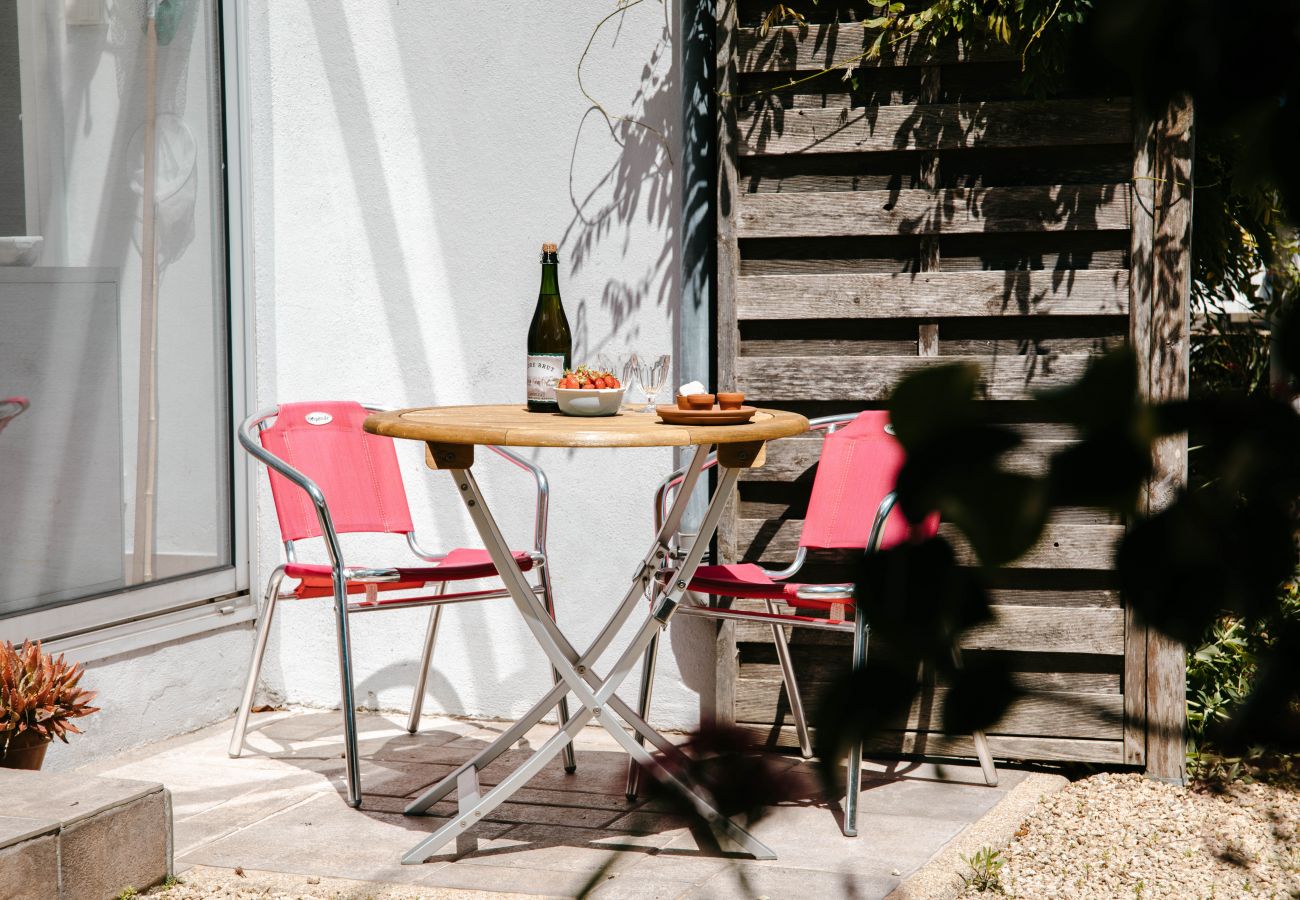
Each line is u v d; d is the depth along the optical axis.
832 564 3.43
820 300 3.37
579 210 3.71
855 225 3.34
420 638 3.97
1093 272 3.21
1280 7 0.28
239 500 3.97
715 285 3.61
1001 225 3.24
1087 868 2.71
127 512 3.60
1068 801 3.13
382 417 2.86
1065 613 3.20
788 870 2.63
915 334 3.35
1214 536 0.27
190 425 3.81
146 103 3.64
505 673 3.91
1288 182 0.28
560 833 2.90
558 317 3.19
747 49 3.36
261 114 3.96
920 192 3.29
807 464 3.44
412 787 3.25
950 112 3.24
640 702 3.20
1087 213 3.18
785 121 3.36
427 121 3.84
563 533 3.79
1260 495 0.27
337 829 2.94
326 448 3.56
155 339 3.69
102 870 2.42
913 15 3.15
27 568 3.30
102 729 3.49
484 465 3.86
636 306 3.67
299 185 3.95
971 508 0.27
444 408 3.20
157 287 3.69
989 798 3.13
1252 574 0.27
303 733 3.78
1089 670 3.23
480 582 3.89
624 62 3.65
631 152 3.66
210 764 3.46
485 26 3.77
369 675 4.02
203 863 2.72
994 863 2.70
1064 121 3.17
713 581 3.06
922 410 0.27
